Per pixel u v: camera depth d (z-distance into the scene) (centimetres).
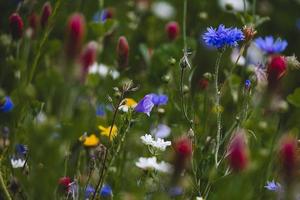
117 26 738
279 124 520
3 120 539
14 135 462
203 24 793
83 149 500
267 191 471
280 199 440
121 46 591
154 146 463
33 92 488
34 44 599
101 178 430
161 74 657
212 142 495
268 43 572
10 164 438
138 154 523
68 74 472
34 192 383
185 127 536
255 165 455
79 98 560
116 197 457
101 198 468
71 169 495
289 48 891
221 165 478
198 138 507
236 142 405
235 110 562
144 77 665
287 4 907
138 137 526
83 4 720
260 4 889
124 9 832
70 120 496
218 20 801
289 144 384
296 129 498
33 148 371
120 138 431
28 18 623
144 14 828
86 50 540
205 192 440
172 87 593
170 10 827
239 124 465
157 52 659
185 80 602
